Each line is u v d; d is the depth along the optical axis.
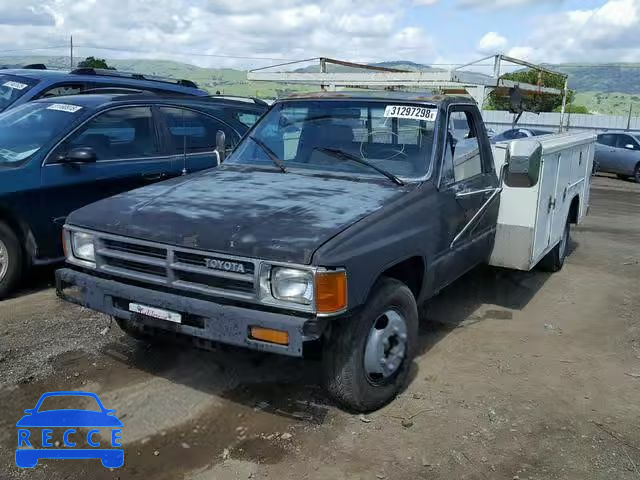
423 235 4.05
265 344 3.25
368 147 4.66
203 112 7.20
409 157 4.48
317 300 3.17
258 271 3.26
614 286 6.93
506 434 3.67
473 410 3.94
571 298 6.41
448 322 5.55
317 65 7.39
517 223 5.37
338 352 3.54
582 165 7.20
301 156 4.80
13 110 6.61
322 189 4.15
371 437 3.57
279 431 3.59
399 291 3.81
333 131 4.81
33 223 5.63
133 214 3.76
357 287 3.37
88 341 4.71
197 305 3.39
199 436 3.52
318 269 3.16
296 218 3.54
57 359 4.39
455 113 4.82
